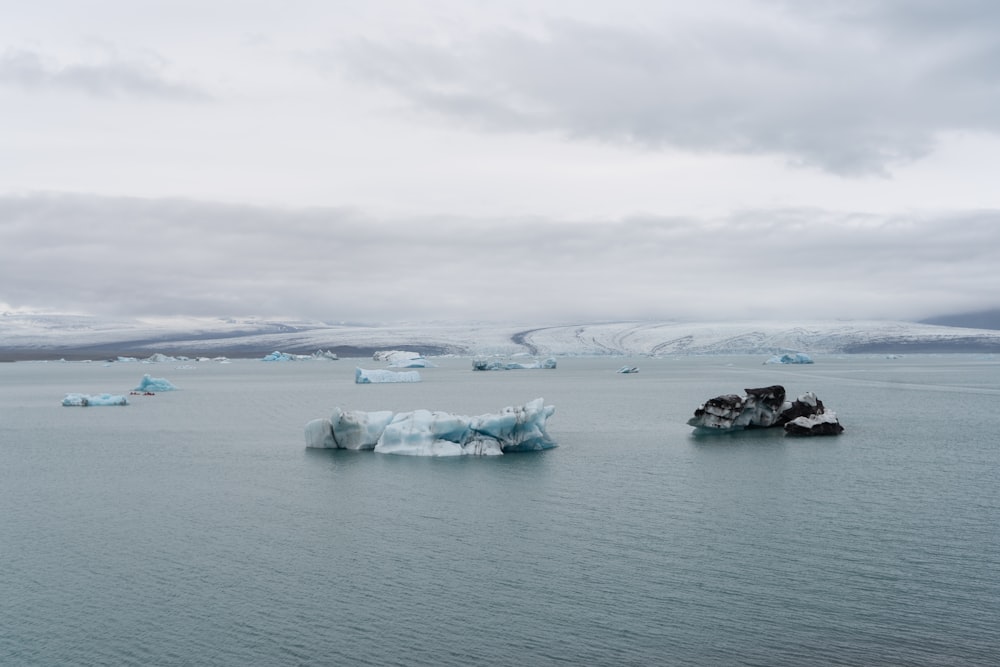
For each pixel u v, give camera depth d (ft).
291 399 304.50
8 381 492.54
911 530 90.22
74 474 130.41
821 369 567.59
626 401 277.23
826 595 70.23
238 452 153.38
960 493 109.70
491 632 63.67
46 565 80.69
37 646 62.23
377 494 111.55
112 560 82.02
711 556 81.20
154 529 93.81
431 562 80.43
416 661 59.11
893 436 169.17
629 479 121.19
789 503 104.22
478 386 383.04
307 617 66.90
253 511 102.47
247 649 61.31
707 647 60.70
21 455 152.46
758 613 66.49
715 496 108.68
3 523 97.25
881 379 418.92
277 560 81.56
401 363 610.24
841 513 98.53
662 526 92.94
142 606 69.67
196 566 79.97
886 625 63.93
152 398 314.14
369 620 66.18
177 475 128.36
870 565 77.97
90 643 62.69
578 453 147.33
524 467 131.95
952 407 241.55
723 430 176.04
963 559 79.56
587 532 90.63
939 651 59.62
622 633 63.16
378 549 84.94
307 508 103.65
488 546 85.51
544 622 65.31
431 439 147.64
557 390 344.90
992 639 61.31
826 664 57.98
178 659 59.88
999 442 159.33
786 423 173.47
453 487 115.85
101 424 211.00
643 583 73.67
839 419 204.85
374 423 153.89
